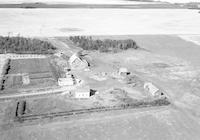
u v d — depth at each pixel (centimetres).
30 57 10394
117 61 10669
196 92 8206
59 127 5909
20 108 6525
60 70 9212
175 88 8394
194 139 5769
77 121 6188
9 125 5862
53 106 6794
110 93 7675
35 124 5969
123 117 6469
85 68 9488
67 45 12350
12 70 8912
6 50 10788
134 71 9625
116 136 5722
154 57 11425
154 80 8912
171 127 6191
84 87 7538
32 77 8438
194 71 9950
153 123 6306
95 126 6038
